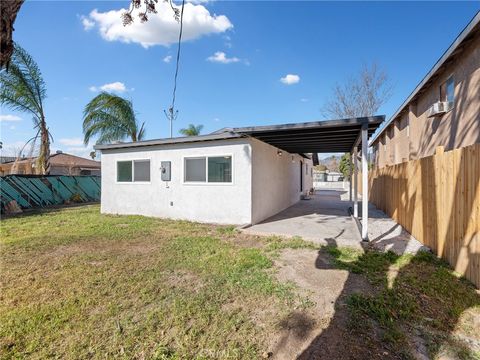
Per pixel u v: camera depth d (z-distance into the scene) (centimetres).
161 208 931
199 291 344
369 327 265
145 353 229
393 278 384
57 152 2866
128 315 287
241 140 791
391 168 911
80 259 470
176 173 898
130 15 299
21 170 1952
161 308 302
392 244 566
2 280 379
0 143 2294
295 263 450
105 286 359
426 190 543
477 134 685
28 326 264
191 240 604
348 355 226
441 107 833
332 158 4762
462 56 758
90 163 2844
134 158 988
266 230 700
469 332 258
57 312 292
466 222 377
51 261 461
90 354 228
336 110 2198
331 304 309
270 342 244
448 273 396
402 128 1373
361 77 2098
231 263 447
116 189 1033
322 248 540
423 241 559
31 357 223
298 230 704
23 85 1249
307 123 640
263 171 883
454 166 416
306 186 1902
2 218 934
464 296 325
